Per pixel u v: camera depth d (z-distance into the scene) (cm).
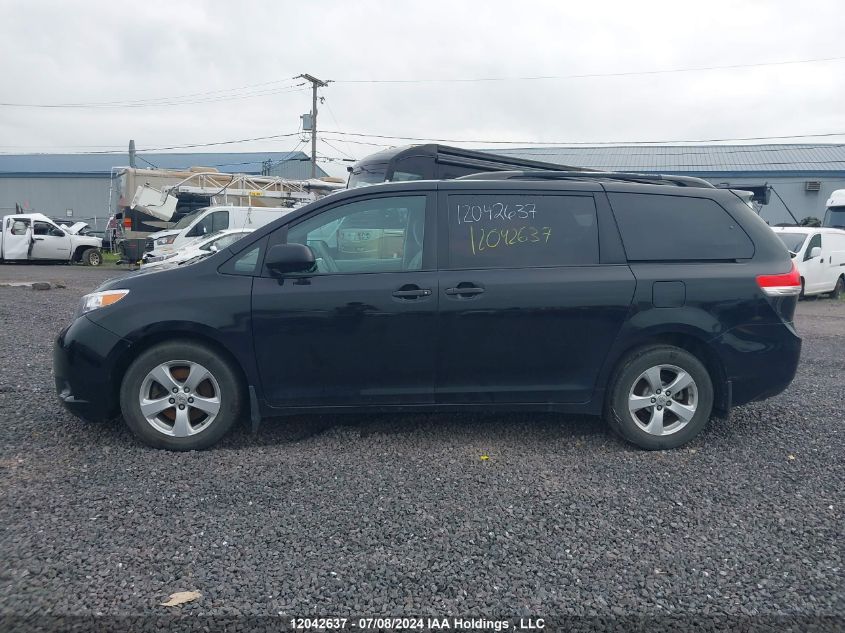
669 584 329
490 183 513
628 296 495
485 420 568
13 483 423
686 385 504
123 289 489
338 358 488
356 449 495
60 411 567
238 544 357
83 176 5312
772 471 466
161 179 2414
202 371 482
